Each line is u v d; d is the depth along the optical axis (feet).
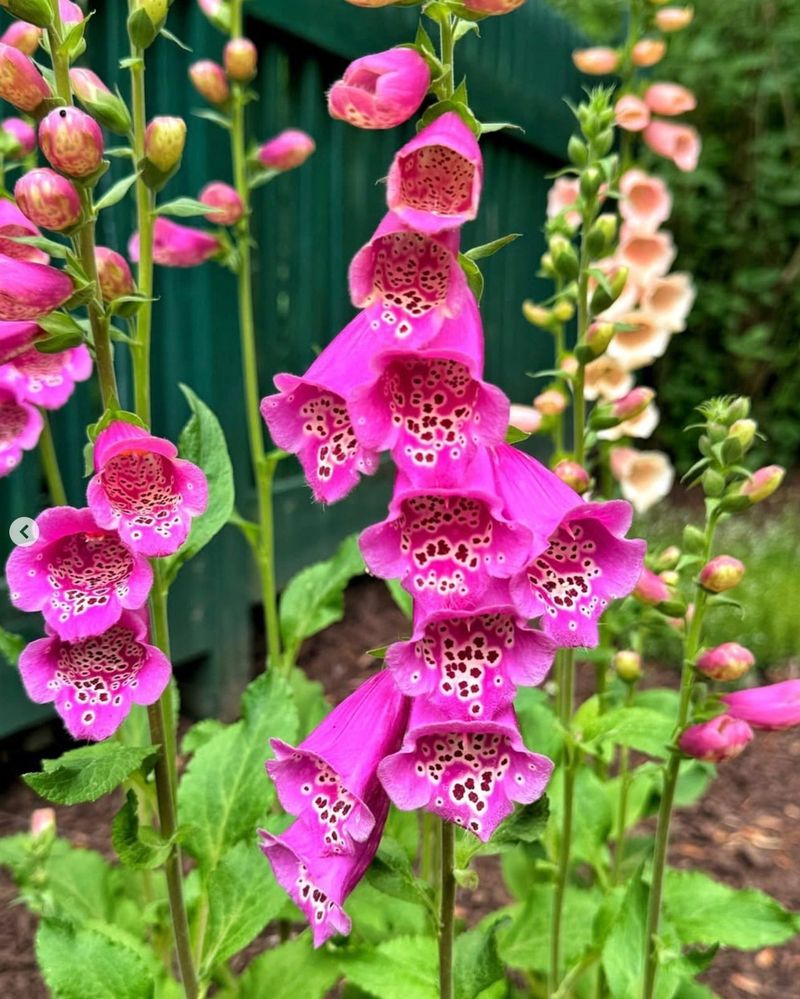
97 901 1.21
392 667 0.56
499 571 0.56
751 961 1.44
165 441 0.63
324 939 0.61
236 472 2.09
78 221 0.66
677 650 2.46
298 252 2.34
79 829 1.63
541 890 1.22
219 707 2.06
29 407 0.90
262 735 1.00
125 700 0.63
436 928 0.71
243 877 0.94
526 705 1.06
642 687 2.33
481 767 0.58
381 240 0.57
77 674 0.65
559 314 1.22
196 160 1.85
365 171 2.57
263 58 2.10
